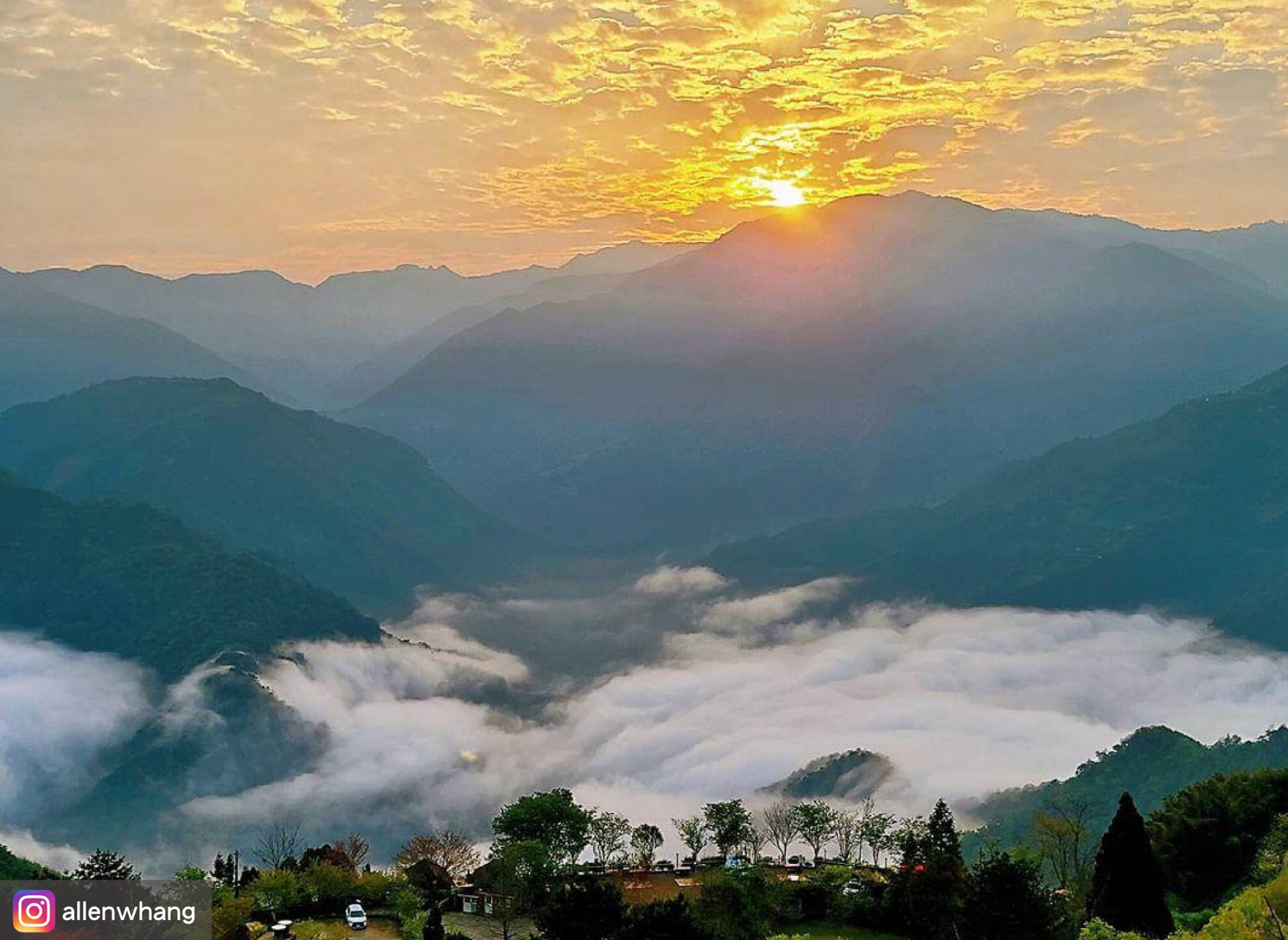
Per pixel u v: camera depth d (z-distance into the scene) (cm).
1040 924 6412
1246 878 7662
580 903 6309
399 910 7694
